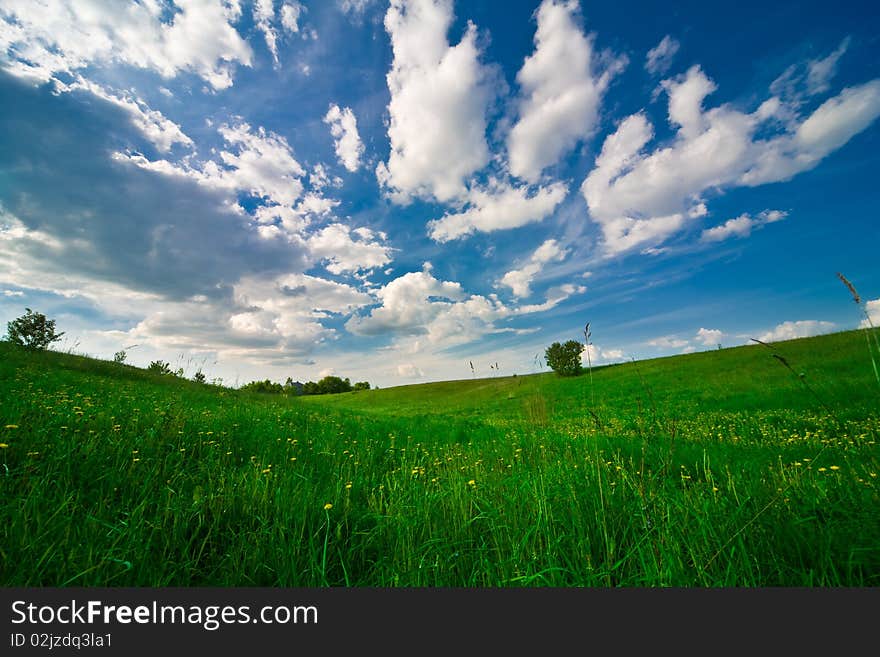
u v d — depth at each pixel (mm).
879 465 2432
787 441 6641
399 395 57375
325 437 6742
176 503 2684
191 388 14523
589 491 2875
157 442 4227
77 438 3734
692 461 4281
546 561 2055
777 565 1856
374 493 3504
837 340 28828
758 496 2584
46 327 16547
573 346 42625
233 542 2330
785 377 20531
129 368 16047
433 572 2129
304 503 2820
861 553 1852
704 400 18391
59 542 1984
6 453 3047
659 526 2111
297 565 2193
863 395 11922
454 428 10586
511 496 2951
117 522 2373
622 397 23734
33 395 5918
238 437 5520
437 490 3479
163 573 1971
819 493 2496
